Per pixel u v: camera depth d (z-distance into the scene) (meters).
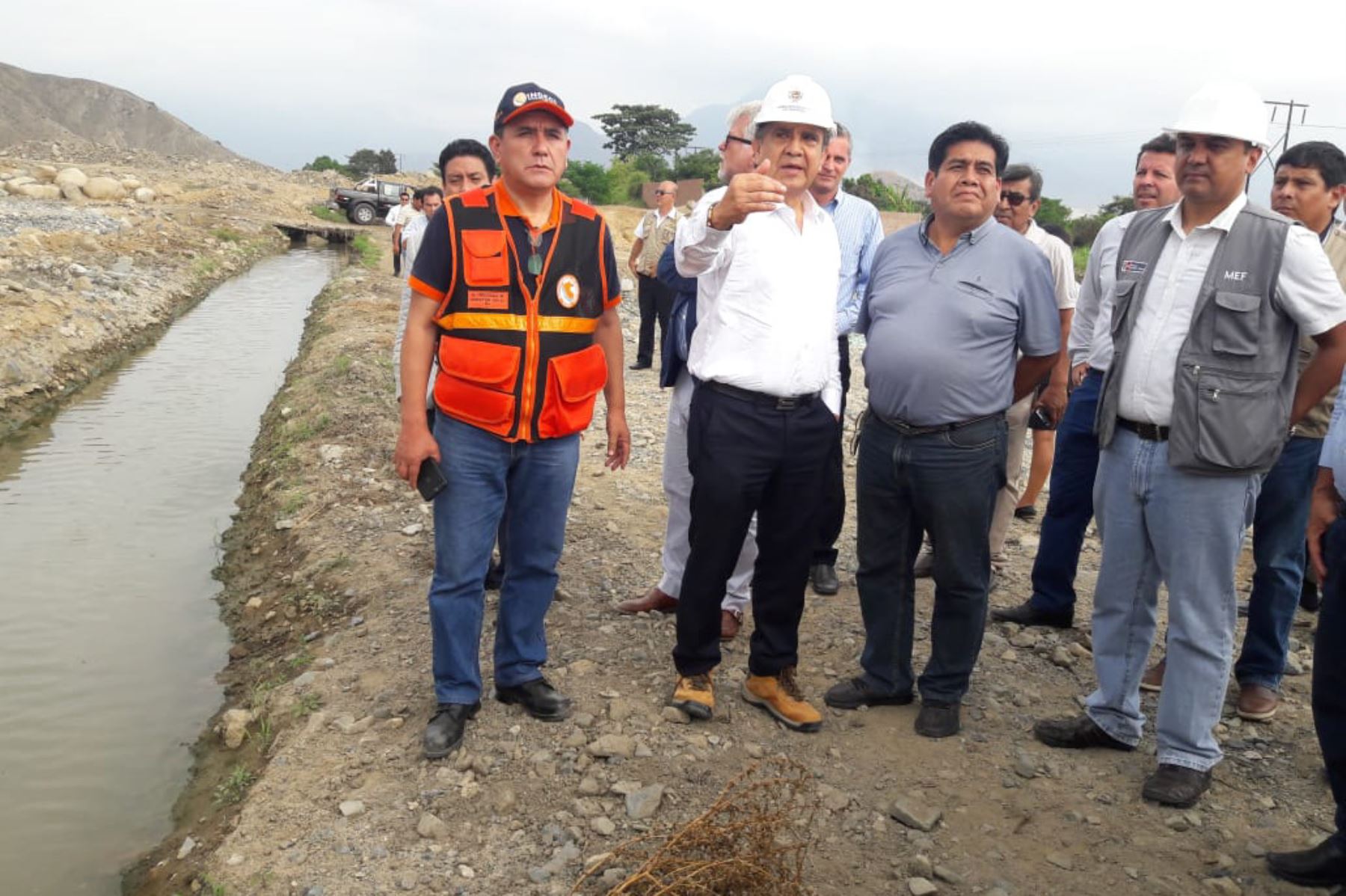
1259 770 3.65
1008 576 5.52
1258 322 3.11
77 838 3.64
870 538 3.87
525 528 3.68
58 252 16.86
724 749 3.66
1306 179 4.20
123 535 6.72
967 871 3.05
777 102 3.35
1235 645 4.73
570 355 3.52
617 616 4.77
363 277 18.28
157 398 10.60
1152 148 4.69
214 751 4.15
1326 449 3.00
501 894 2.92
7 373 10.10
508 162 3.38
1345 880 2.95
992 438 3.56
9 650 5.06
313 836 3.17
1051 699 4.14
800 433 3.50
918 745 3.74
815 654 4.47
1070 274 5.27
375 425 8.20
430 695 3.99
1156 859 3.12
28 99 157.12
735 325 3.45
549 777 3.45
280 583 5.66
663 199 10.84
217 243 23.77
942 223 3.56
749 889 2.80
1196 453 3.15
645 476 7.28
